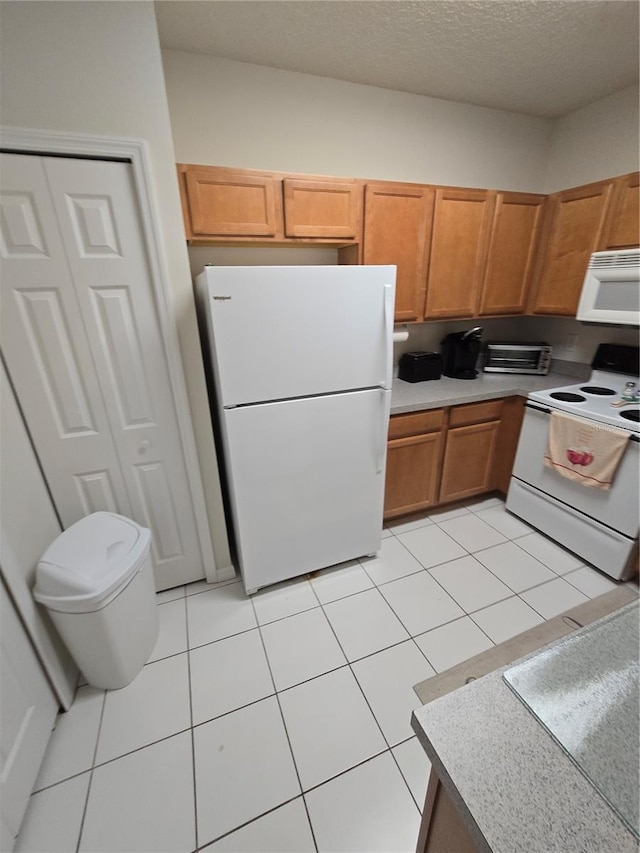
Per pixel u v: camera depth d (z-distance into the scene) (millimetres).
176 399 1643
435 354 2539
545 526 2299
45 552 1352
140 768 1236
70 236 1334
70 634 1325
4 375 1356
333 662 1574
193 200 1665
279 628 1733
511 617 1772
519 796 471
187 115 1782
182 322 1564
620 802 467
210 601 1894
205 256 2049
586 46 1729
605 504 1925
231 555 2258
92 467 1608
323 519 1897
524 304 2594
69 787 1189
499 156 2486
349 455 1833
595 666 640
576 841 430
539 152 2596
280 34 1598
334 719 1370
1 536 1161
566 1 1439
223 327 1424
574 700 585
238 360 1483
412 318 2301
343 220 1935
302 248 2227
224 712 1396
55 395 1465
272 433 1634
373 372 1744
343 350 1649
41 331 1384
